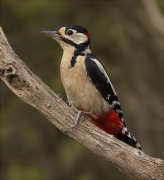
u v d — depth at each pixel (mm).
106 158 7027
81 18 14320
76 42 8406
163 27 15039
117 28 14484
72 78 7926
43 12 13812
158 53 15672
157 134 15961
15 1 13648
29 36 13578
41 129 13492
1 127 12992
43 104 6668
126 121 15484
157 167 6848
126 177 13383
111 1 15133
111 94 8352
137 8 15422
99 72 8070
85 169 13469
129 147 6980
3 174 13164
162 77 15516
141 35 15219
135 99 14906
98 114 8227
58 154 13648
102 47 14484
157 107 15383
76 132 6969
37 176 13188
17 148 13211
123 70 14820
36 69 13492
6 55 6199
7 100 13289
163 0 15992
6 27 13664
